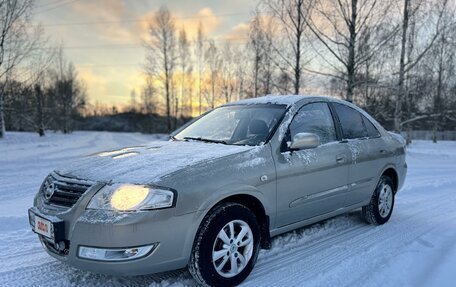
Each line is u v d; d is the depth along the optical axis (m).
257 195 3.54
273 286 3.37
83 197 2.98
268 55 19.38
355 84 15.46
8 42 24.48
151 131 74.81
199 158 3.38
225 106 5.00
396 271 3.66
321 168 4.21
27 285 3.42
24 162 13.95
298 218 4.07
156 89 54.38
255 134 4.02
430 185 8.77
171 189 2.98
